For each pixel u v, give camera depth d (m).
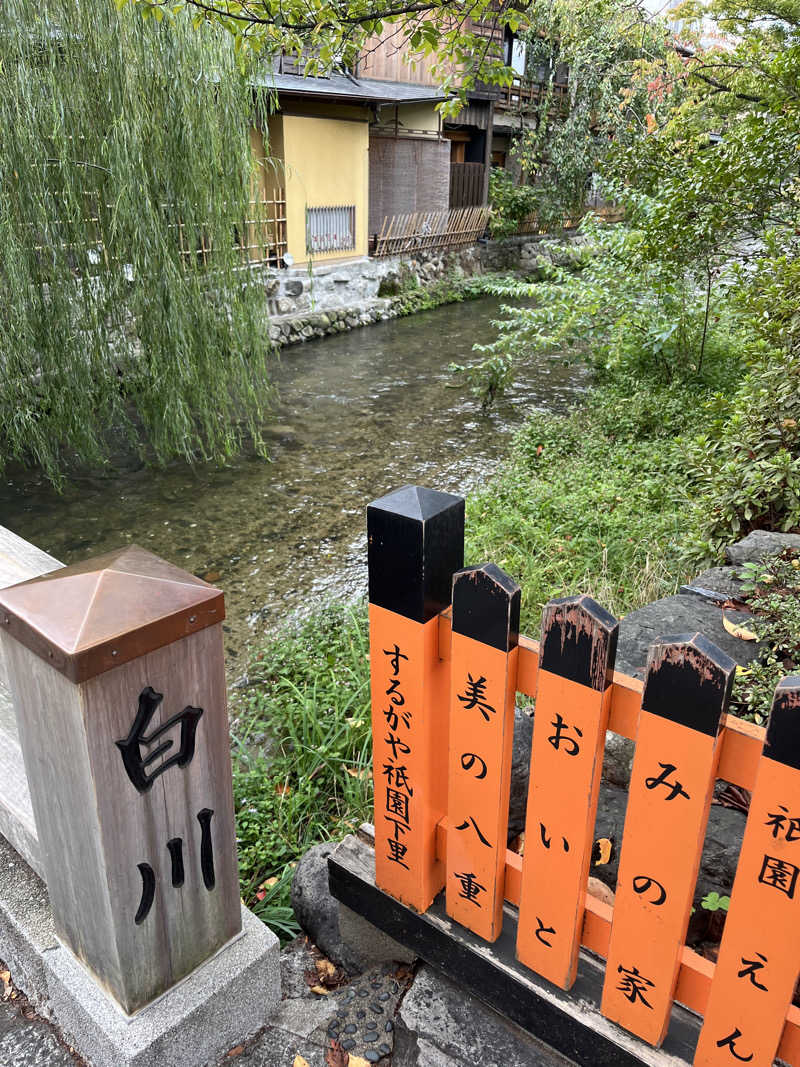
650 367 8.48
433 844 1.66
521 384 10.58
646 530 5.04
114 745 1.27
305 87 12.08
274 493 7.13
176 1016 1.51
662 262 7.09
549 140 19.73
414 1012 1.67
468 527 5.64
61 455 7.91
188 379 7.01
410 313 15.47
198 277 7.18
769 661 2.66
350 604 5.00
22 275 6.14
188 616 1.30
